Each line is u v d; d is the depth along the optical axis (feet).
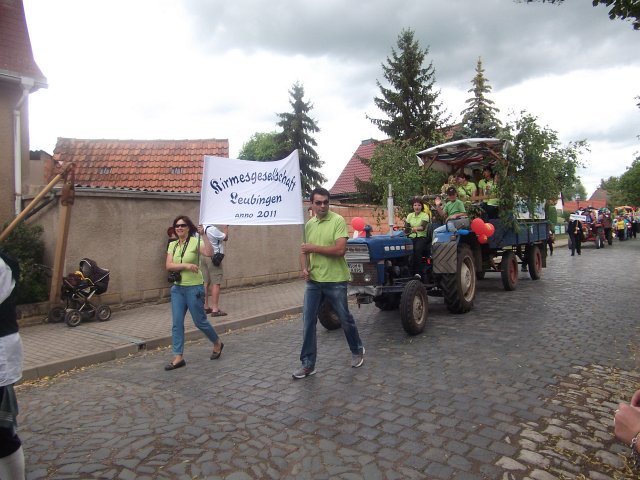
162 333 24.64
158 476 10.87
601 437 12.12
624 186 128.06
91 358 21.02
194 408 14.83
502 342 20.63
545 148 32.30
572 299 29.66
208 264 28.37
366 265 23.56
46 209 29.63
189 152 47.60
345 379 16.94
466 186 34.50
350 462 11.25
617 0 16.43
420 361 18.56
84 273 27.40
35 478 10.87
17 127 33.42
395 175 37.63
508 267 33.50
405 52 79.05
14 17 36.83
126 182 43.19
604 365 17.39
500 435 12.30
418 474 10.64
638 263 49.96
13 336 8.86
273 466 11.19
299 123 143.33
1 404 8.68
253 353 21.22
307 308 17.48
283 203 19.02
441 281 26.05
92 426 13.74
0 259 8.73
